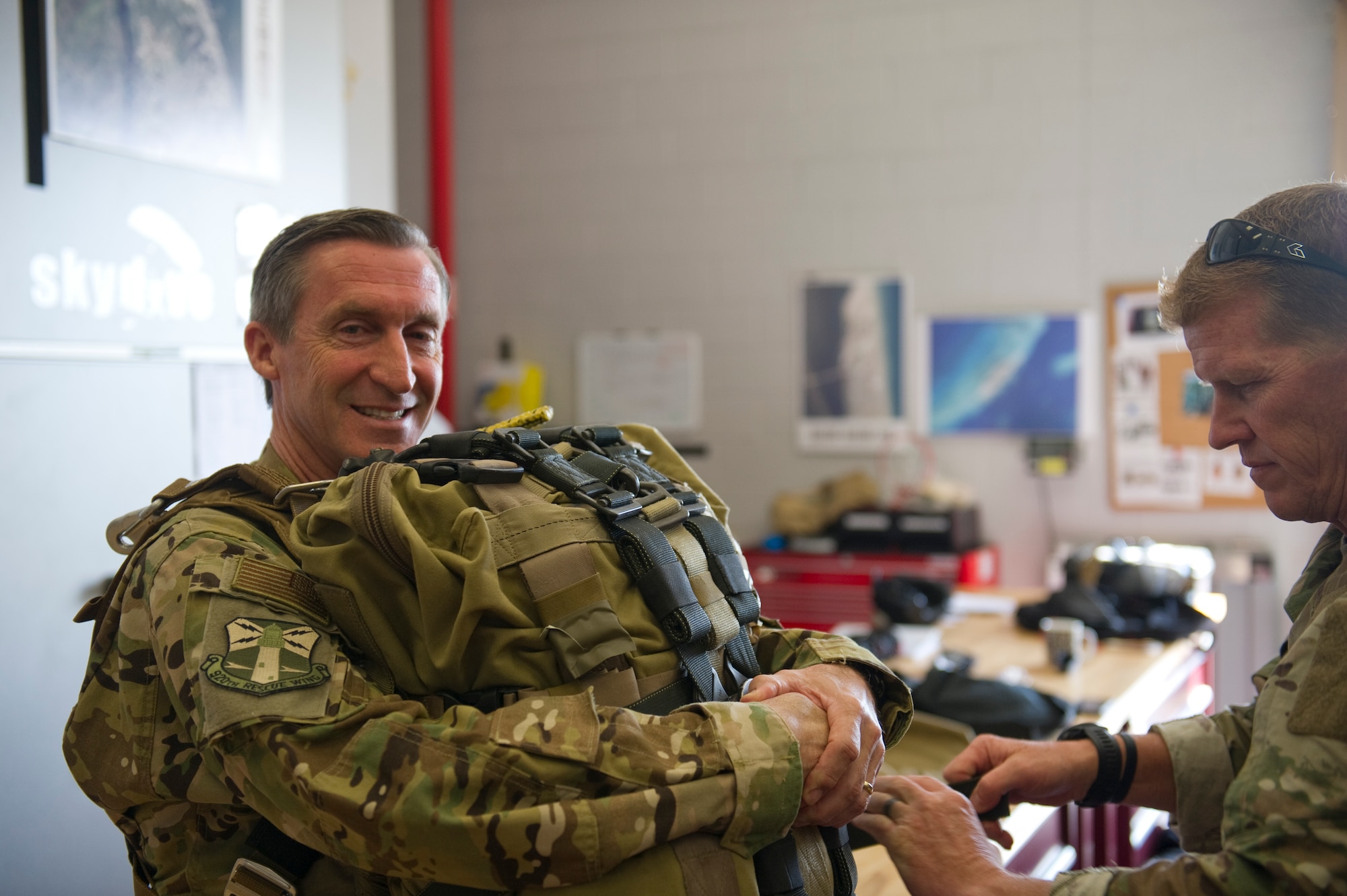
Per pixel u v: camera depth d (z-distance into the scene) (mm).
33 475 1837
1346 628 862
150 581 988
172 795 1006
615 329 5227
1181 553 4297
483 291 5422
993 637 2707
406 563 928
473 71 5387
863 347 4871
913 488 4723
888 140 4793
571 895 829
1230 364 938
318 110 2484
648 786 854
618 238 5203
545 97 5285
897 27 4750
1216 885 875
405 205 5512
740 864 875
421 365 1250
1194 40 4344
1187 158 4383
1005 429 4699
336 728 849
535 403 5262
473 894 871
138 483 2023
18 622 1817
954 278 4730
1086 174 4520
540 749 838
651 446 1341
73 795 1897
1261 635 2791
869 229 4840
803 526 4680
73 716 1053
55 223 1869
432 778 820
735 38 4988
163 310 2076
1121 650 2564
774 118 4949
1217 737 1224
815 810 947
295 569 965
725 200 5039
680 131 5086
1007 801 1247
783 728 925
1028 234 4617
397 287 1198
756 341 5031
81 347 1917
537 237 5324
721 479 5109
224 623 904
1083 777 1236
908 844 1131
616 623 930
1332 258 891
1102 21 4457
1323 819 829
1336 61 4055
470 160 5410
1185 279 985
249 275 2275
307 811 839
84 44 1910
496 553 933
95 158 1939
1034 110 4578
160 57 2061
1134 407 4504
